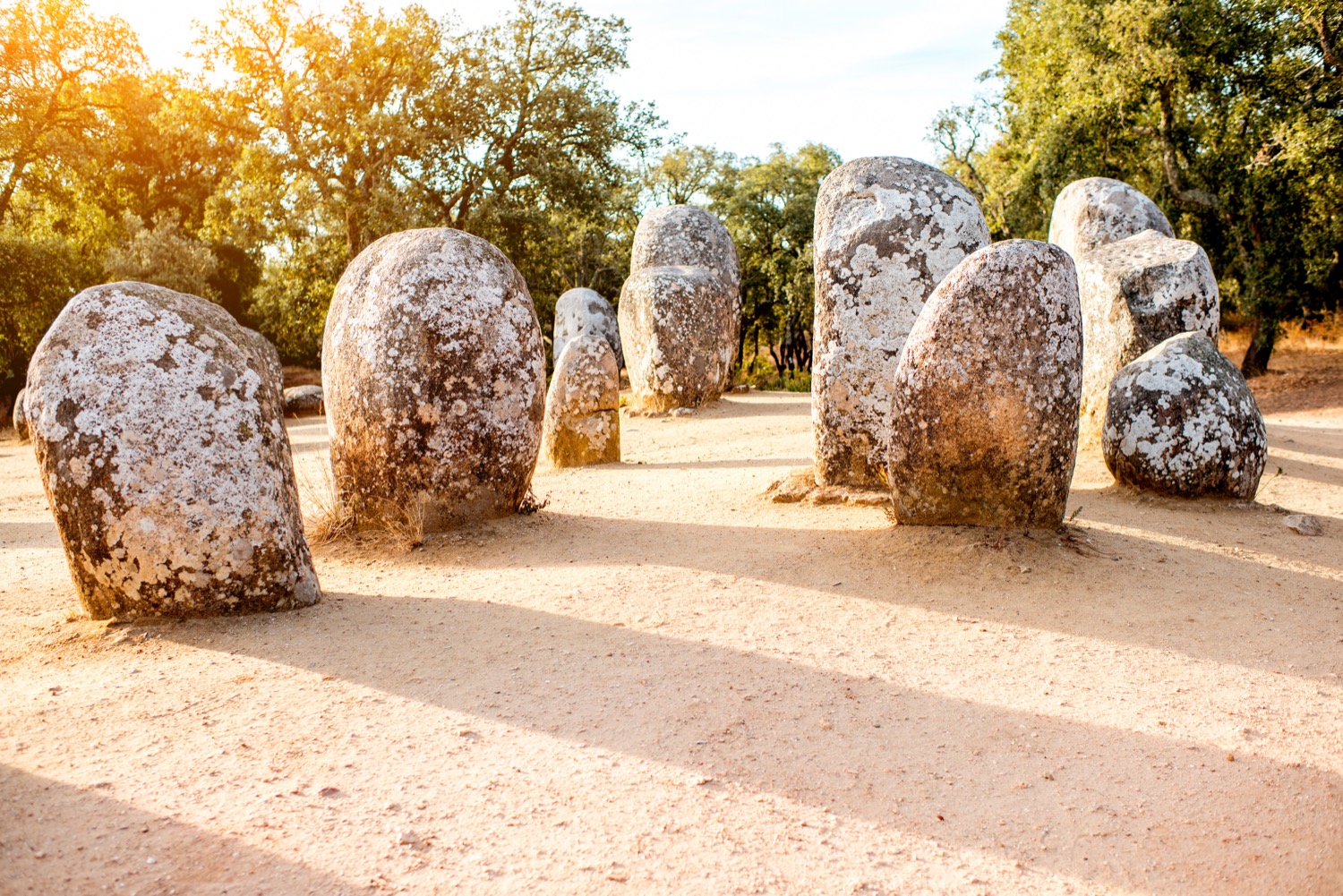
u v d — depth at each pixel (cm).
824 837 284
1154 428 746
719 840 280
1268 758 340
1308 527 666
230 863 259
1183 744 349
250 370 472
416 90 2520
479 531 650
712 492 788
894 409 591
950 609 487
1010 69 2595
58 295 2531
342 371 655
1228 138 1953
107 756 316
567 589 516
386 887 252
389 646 425
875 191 692
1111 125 2078
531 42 2631
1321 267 1977
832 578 530
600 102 2734
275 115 2369
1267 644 451
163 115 2530
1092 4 2053
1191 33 1856
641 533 652
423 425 635
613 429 1013
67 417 431
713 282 1456
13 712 351
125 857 260
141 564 439
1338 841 292
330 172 2417
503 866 263
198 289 2645
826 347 707
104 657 406
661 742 338
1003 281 549
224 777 305
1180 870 275
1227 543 625
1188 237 2131
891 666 415
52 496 440
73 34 2614
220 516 448
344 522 664
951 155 2981
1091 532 617
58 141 2530
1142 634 459
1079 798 311
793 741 343
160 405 438
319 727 342
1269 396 1859
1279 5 1825
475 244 662
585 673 398
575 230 3000
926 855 277
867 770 324
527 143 2669
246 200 2406
